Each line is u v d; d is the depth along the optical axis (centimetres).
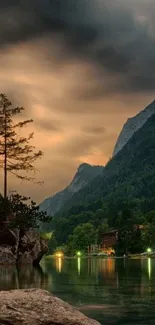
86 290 2502
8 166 6800
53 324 1075
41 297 1158
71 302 2008
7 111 6788
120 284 2873
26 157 6856
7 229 5912
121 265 6900
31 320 1072
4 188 6712
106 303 1966
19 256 6041
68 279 3325
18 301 1128
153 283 2920
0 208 5922
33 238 6269
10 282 2922
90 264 7788
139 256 16650
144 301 2020
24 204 6228
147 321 1537
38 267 5591
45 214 6331
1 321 1061
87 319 1106
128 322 1522
